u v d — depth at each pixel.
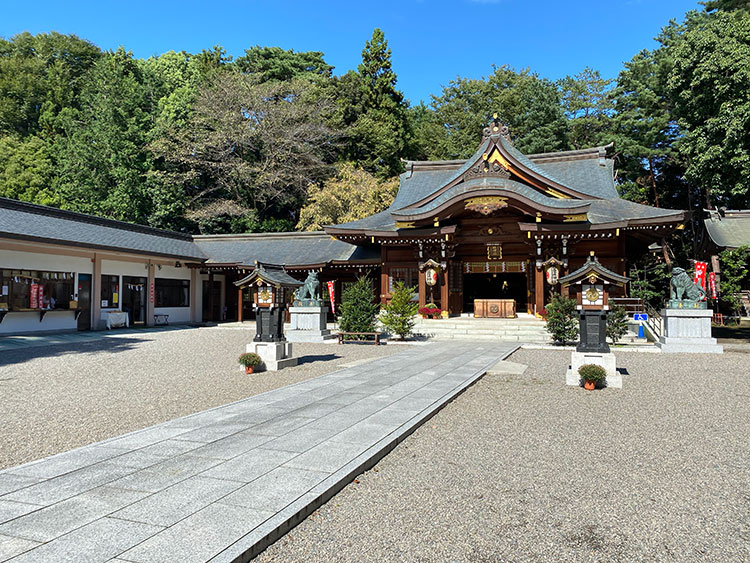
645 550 3.88
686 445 6.58
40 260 21.34
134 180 39.47
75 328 22.97
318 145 45.19
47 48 48.22
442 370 12.30
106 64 42.38
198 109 42.62
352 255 27.92
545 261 23.86
